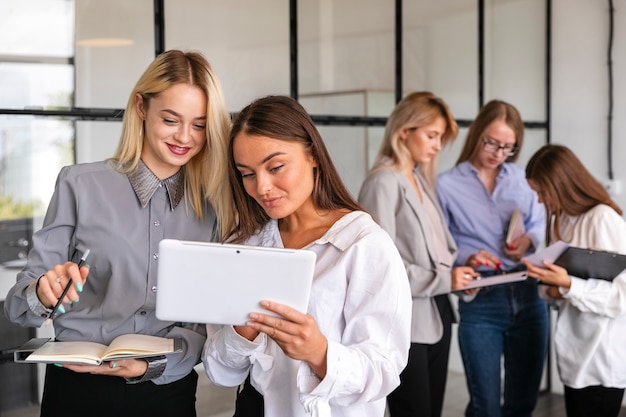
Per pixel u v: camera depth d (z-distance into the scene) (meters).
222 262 1.59
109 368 1.91
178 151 2.03
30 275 2.01
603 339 3.13
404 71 4.17
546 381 4.99
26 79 2.98
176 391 2.11
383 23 4.07
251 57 3.58
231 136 1.84
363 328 1.76
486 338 3.66
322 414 1.70
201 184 2.13
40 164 3.05
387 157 3.33
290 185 1.79
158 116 2.00
